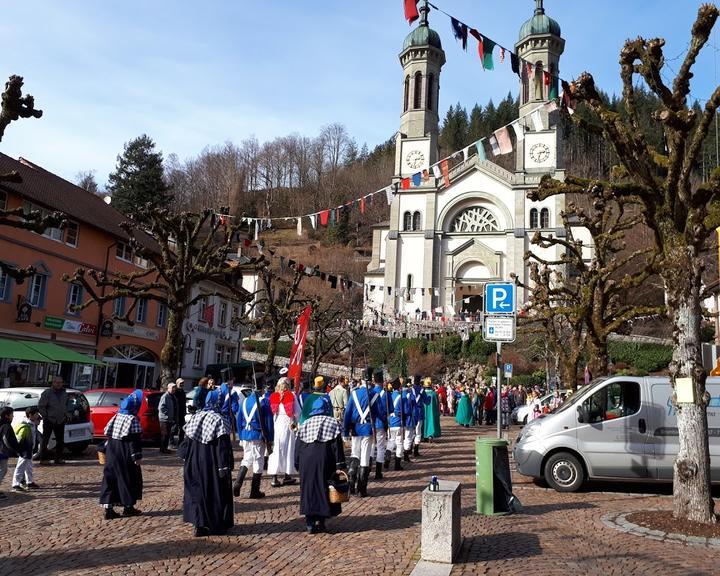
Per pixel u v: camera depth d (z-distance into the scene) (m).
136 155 77.06
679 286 8.63
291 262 27.20
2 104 11.61
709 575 6.08
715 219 8.74
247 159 128.12
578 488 11.40
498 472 9.07
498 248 59.00
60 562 6.45
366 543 7.28
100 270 31.00
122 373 33.16
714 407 11.37
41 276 27.39
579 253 17.39
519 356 50.12
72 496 10.21
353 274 85.50
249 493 10.66
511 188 58.97
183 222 19.66
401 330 54.44
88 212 31.34
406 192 61.47
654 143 36.88
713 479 11.16
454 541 6.52
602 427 11.42
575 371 17.75
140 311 34.03
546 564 6.41
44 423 13.84
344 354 54.84
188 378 37.31
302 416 11.54
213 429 7.75
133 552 6.85
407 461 15.39
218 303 41.78
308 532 7.79
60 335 28.20
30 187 27.58
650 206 9.12
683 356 8.48
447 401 38.09
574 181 10.81
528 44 59.12
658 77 9.02
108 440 8.66
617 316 16.03
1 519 8.45
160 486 11.20
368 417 10.68
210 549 7.01
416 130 62.03
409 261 60.56
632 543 7.34
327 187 121.88
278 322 26.00
